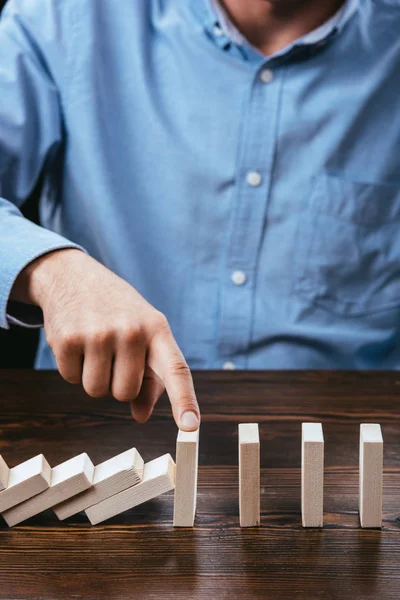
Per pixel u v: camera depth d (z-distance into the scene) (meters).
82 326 0.84
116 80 1.37
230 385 1.06
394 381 1.08
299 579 0.67
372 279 1.40
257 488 0.74
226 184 1.33
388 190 1.36
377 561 0.70
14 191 1.40
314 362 1.38
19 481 0.73
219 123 1.33
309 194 1.34
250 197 1.33
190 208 1.35
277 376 1.09
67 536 0.74
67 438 0.92
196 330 1.39
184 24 1.36
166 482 0.74
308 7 1.31
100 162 1.36
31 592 0.66
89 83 1.35
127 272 1.39
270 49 1.35
